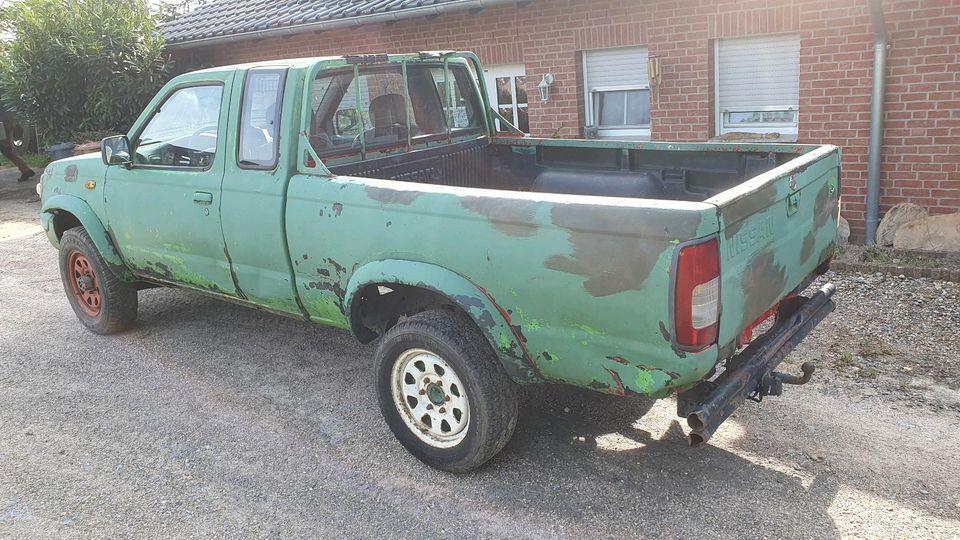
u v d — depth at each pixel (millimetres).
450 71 5176
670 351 2828
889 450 3646
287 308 4336
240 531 3340
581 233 2922
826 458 3613
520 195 3129
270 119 4043
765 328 4848
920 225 6457
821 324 5184
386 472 3752
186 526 3395
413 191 3430
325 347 5359
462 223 3268
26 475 3863
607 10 8102
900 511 3197
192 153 4535
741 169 4523
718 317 2850
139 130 4867
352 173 4465
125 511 3523
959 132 6391
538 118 9062
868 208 6867
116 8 12406
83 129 12477
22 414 4539
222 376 4953
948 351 4656
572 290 3008
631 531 3174
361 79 4445
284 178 3994
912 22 6359
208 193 4395
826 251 3996
